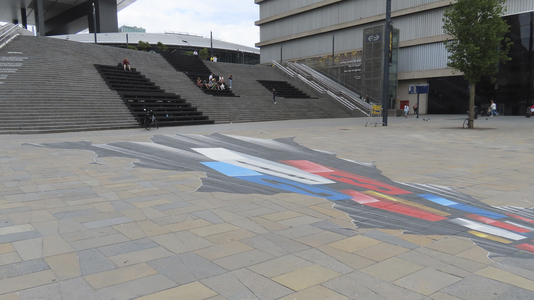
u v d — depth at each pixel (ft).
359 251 13.03
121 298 9.65
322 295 9.94
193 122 76.07
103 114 66.18
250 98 104.37
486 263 12.11
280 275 11.12
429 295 9.98
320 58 150.92
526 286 10.53
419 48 131.03
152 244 13.44
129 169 27.96
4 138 47.55
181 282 10.59
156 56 115.55
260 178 25.46
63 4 205.77
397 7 134.62
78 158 32.63
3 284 10.26
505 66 114.01
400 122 87.04
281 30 181.68
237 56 277.44
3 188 21.76
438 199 20.43
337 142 46.47
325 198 20.42
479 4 61.67
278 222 16.17
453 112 127.65
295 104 109.81
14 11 214.69
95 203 18.75
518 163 31.76
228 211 17.72
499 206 19.15
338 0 153.17
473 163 31.96
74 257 12.19
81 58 90.53
